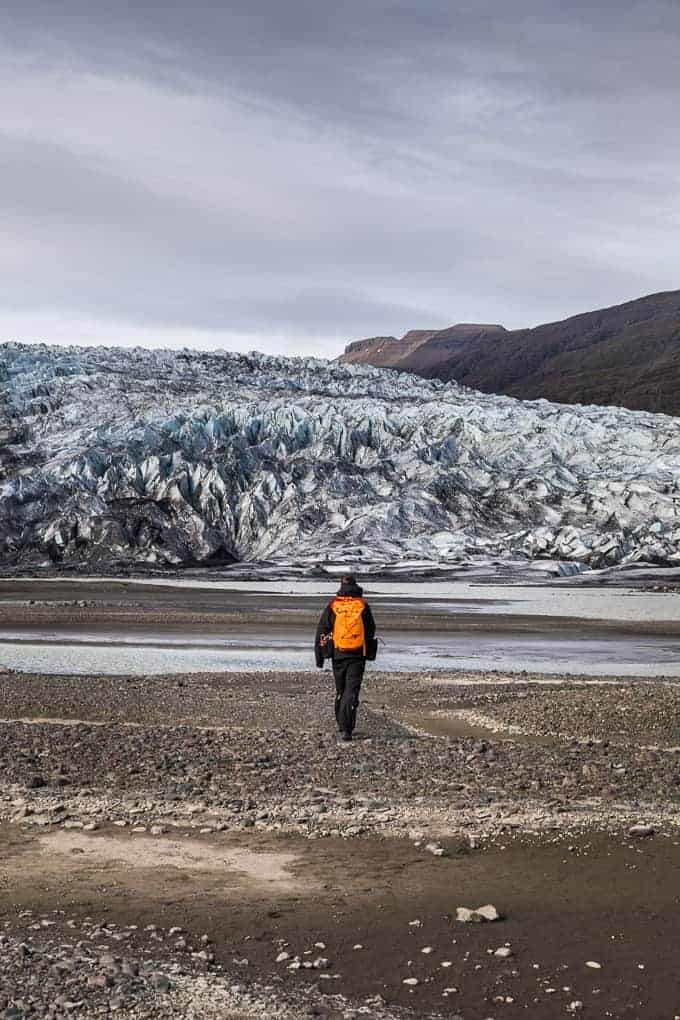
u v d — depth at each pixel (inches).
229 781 464.8
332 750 551.5
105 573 3838.6
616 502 4520.2
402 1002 229.0
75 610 1969.7
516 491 4680.1
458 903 299.6
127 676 951.6
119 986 233.0
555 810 416.2
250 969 247.0
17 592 2731.3
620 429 5191.9
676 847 363.9
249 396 5457.7
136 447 4749.0
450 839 371.6
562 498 4598.9
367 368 6619.1
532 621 1881.2
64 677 920.9
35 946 258.2
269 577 3747.5
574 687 893.8
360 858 346.0
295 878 323.0
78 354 6215.6
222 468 4692.4
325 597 2625.5
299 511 4512.8
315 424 5118.1
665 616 2057.1
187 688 853.2
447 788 455.8
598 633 1646.2
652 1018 221.6
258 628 1640.0
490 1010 225.1
